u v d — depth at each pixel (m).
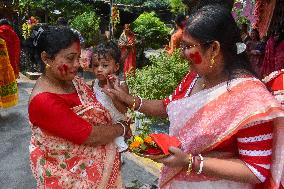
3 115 6.54
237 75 1.78
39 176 2.38
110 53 2.86
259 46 4.53
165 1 15.70
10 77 6.51
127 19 15.63
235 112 1.72
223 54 1.78
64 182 2.32
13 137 5.62
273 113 1.63
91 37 11.77
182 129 1.90
